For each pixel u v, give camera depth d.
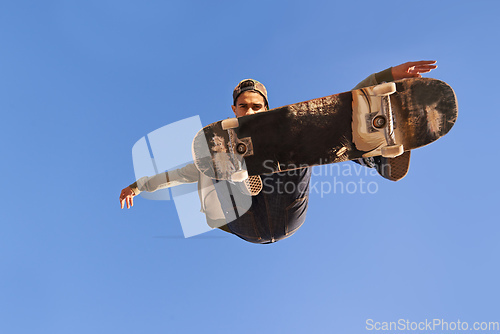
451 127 2.30
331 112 2.42
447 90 2.30
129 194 2.92
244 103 3.02
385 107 2.34
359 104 2.39
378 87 2.30
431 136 2.33
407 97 2.34
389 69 2.46
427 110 2.32
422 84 2.33
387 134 2.35
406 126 2.35
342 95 2.41
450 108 2.30
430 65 2.39
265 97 3.08
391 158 2.46
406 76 2.43
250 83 3.05
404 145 2.36
